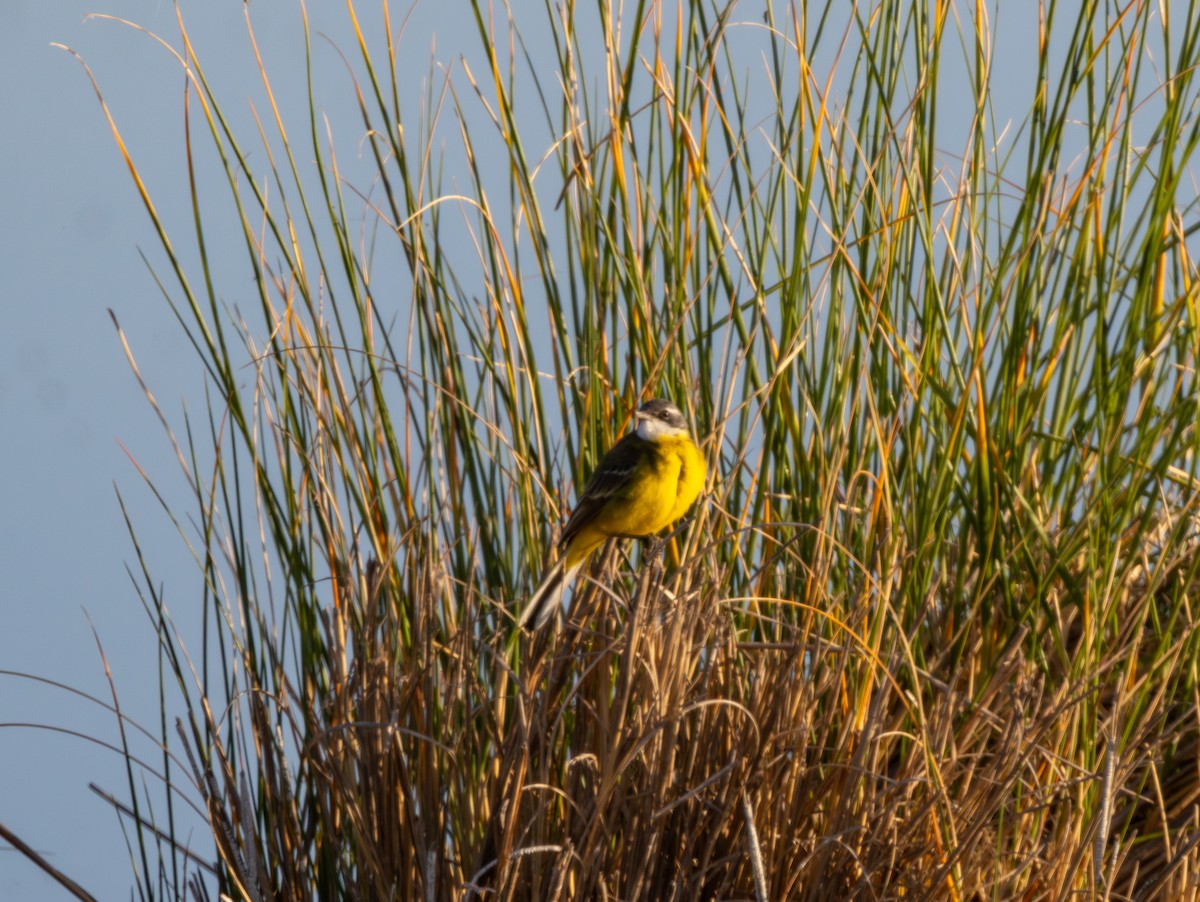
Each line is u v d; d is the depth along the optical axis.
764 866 7.46
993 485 8.34
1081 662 7.95
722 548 8.73
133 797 8.20
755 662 8.14
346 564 8.45
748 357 8.65
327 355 8.48
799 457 8.60
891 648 8.15
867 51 8.30
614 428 8.70
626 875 7.51
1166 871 7.44
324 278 8.43
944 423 8.52
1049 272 8.38
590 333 8.63
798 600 8.55
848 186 8.69
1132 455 8.17
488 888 7.13
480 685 8.33
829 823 7.70
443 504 8.66
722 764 7.79
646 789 7.38
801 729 7.48
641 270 8.64
